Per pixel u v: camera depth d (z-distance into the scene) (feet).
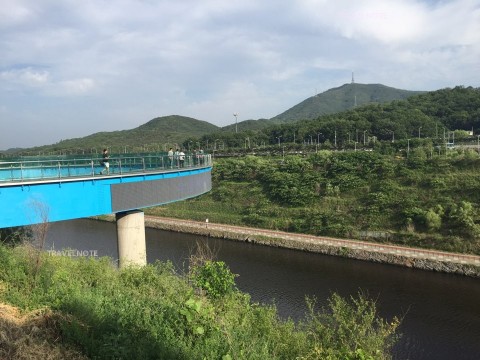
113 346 29.32
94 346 29.84
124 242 85.66
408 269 130.82
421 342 83.71
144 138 599.57
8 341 28.76
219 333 34.37
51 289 40.93
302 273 129.39
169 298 45.80
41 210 64.69
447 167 171.01
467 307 100.78
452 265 125.29
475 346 81.97
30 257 48.70
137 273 54.90
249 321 43.50
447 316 95.86
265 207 195.83
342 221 166.20
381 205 163.63
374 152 204.74
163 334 32.81
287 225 178.81
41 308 35.99
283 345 38.70
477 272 120.47
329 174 197.47
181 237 184.75
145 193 85.10
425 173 173.37
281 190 197.67
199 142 444.96
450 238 138.10
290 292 111.86
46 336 31.24
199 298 44.16
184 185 98.58
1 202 62.28
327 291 112.68
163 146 402.31
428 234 144.46
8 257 48.06
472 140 299.38
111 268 59.36
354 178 185.98
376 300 101.60
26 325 32.53
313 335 43.55
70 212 71.05
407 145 237.04
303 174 203.62
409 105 454.40
